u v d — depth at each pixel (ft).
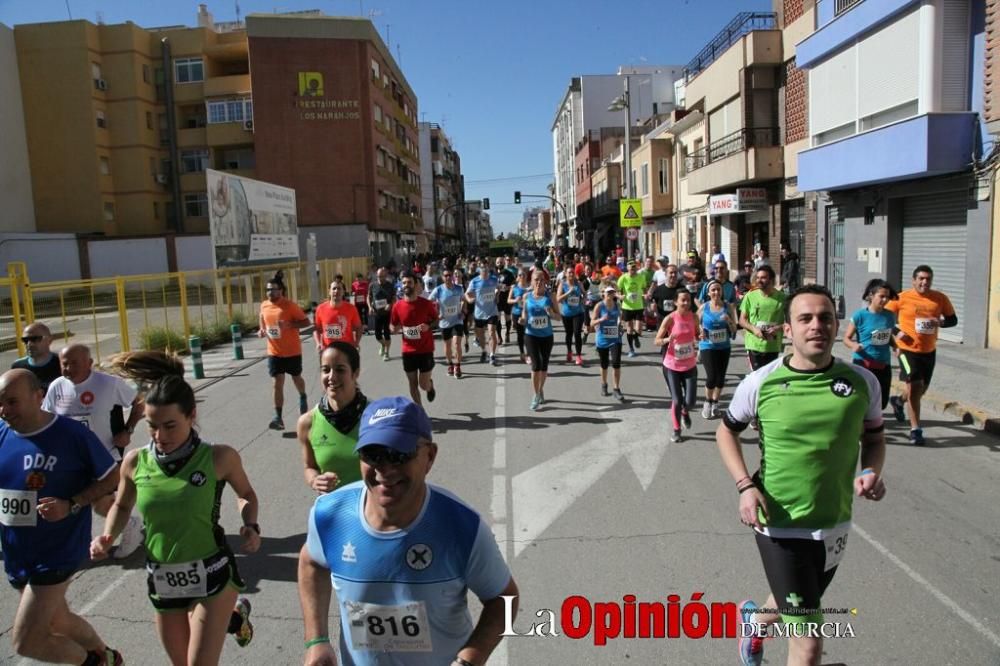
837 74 54.95
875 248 53.26
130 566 17.70
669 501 20.74
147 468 11.40
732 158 74.90
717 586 15.51
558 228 320.09
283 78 147.43
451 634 7.86
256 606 15.28
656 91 200.44
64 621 12.45
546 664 12.89
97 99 150.92
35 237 131.13
